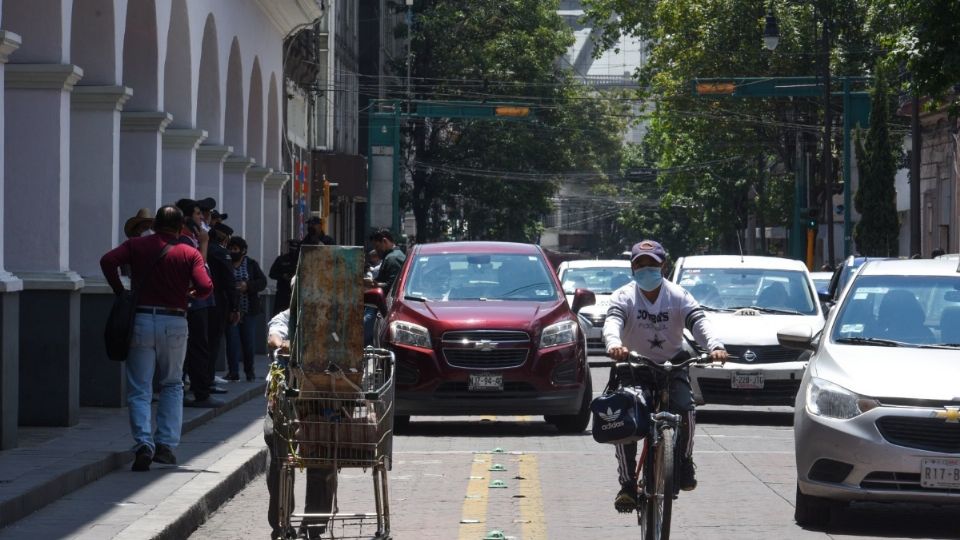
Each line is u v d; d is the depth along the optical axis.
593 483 24.39
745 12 104.94
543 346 31.88
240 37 52.84
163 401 23.67
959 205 89.19
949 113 44.84
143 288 23.17
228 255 34.69
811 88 87.81
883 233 91.94
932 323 21.72
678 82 107.25
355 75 119.12
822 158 110.06
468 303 33.09
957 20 41.69
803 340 22.58
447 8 138.88
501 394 31.62
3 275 23.77
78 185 32.19
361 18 131.38
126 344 22.66
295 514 16.45
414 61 140.62
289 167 75.81
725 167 131.75
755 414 37.88
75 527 17.62
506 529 19.72
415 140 140.50
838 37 104.19
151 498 20.09
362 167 101.69
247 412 33.09
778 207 124.12
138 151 37.31
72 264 32.22
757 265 38.97
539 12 138.12
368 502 22.30
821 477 19.77
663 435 16.78
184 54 42.66
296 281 16.20
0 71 24.12
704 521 20.50
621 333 18.09
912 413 19.23
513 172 135.88
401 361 31.78
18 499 18.17
